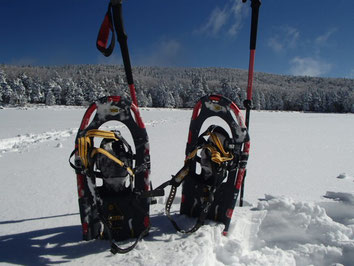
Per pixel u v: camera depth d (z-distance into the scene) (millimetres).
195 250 2102
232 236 2471
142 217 2336
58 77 66625
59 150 6586
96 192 2188
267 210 2807
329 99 68812
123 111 2273
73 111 27797
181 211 2754
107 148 2264
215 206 2609
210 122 15172
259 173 4512
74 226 2598
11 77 65250
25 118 17953
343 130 12242
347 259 2287
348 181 4062
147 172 2346
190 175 2654
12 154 6117
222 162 2381
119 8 2176
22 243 2283
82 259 2043
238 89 64562
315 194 3420
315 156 6035
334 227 2557
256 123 15961
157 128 12422
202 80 71625
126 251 2055
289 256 2320
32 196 3396
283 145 7590
